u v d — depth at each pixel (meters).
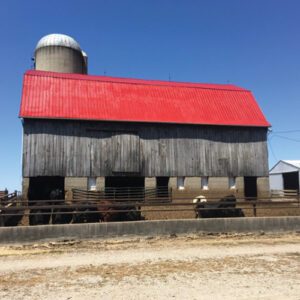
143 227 16.22
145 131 28.92
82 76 32.25
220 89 34.66
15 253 13.80
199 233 16.92
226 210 20.12
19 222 20.00
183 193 29.11
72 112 27.31
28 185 25.88
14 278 10.34
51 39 39.59
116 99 29.98
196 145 29.92
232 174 30.39
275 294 8.67
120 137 28.22
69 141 27.14
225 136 30.73
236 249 14.43
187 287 9.26
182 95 32.59
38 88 28.80
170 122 28.89
